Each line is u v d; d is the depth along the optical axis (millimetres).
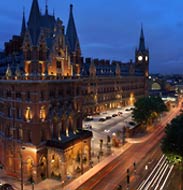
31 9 53562
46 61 55188
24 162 54938
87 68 122000
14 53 66688
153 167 63094
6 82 56844
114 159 68250
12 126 57156
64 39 60375
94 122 108250
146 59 172625
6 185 49406
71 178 55844
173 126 54438
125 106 149375
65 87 60812
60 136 58656
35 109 52438
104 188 51719
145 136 92750
